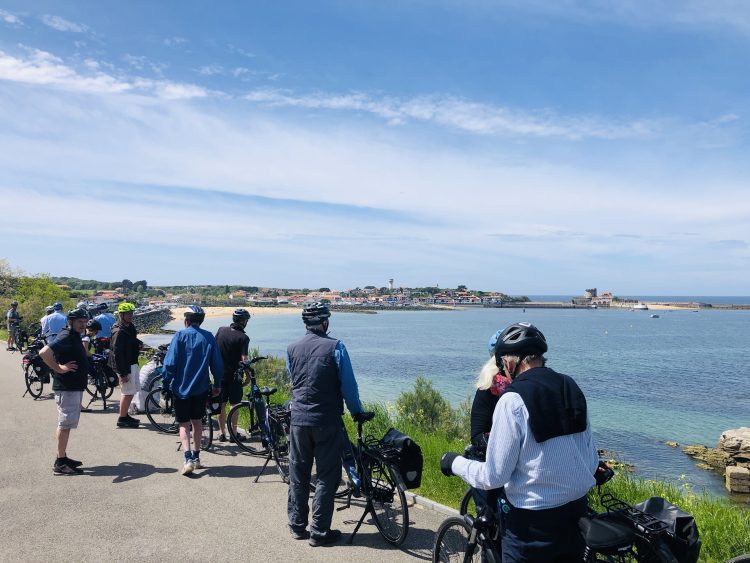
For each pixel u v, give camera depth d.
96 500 5.85
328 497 4.90
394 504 4.98
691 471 17.45
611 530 2.67
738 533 5.06
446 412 13.43
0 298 35.56
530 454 2.71
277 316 198.50
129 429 9.05
